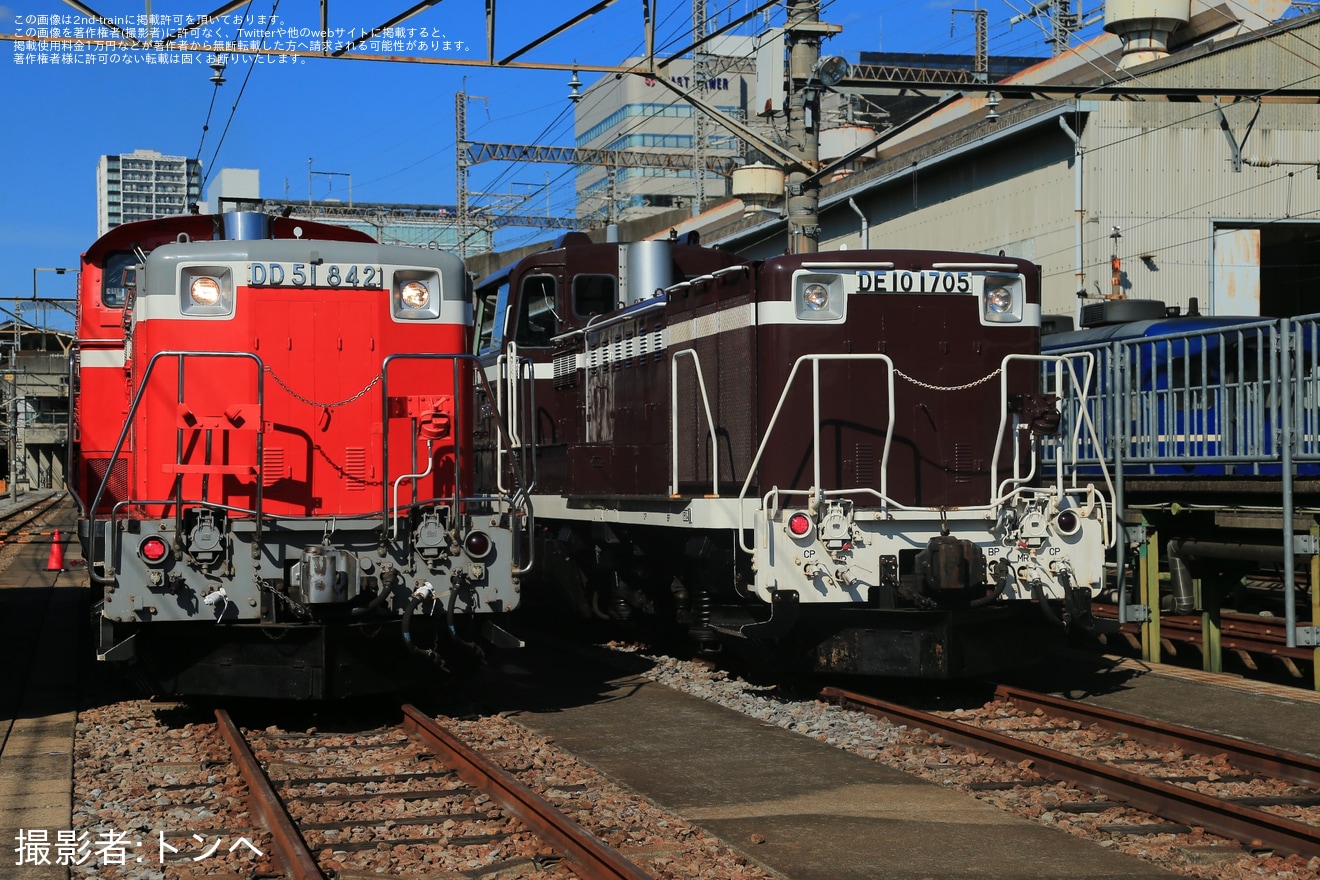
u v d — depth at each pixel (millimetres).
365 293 8867
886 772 6930
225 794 6473
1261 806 6258
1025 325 9531
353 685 8219
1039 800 6336
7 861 5316
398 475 8875
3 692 9406
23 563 20438
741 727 8148
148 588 7789
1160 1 24859
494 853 5430
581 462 12023
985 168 24969
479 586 8430
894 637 8625
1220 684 9414
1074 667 10406
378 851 5520
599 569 12094
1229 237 23078
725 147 58625
